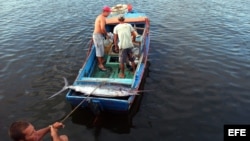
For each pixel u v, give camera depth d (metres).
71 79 10.16
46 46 13.40
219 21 16.73
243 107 8.29
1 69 10.99
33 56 12.25
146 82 9.83
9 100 8.83
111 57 10.70
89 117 7.93
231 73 10.38
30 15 18.95
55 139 4.07
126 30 9.04
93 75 9.84
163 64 11.23
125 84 8.02
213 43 13.38
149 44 12.23
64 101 8.73
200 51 12.44
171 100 8.73
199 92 9.13
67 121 7.78
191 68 10.84
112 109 7.71
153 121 7.75
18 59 11.95
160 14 18.53
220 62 11.31
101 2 22.05
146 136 7.18
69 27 16.20
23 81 10.05
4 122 7.75
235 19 17.06
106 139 7.09
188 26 15.95
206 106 8.38
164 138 7.09
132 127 7.52
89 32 15.25
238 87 9.38
